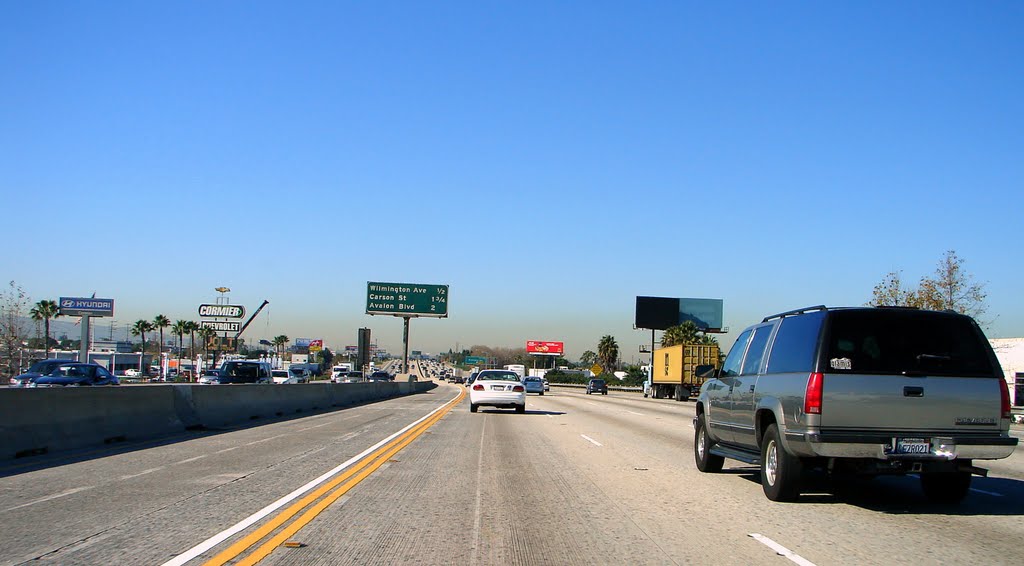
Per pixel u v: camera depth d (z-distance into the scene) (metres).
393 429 21.66
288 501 9.82
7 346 55.31
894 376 9.20
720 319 93.44
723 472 13.27
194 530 8.06
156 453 14.84
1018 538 8.08
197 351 141.12
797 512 9.52
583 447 17.30
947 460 9.19
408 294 68.38
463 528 8.43
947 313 9.56
